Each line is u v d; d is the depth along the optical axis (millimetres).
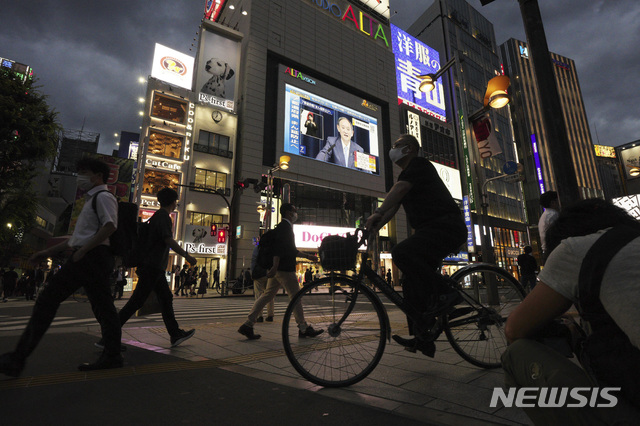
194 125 26578
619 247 777
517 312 1003
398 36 46312
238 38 30922
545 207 3221
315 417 1578
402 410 1653
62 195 46219
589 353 853
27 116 16625
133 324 5559
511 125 62281
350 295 2322
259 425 1481
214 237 24906
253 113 28984
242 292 20188
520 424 1471
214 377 2246
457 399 1813
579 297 840
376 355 2193
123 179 23766
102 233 2322
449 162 45250
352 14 40312
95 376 2244
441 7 55750
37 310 2197
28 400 1766
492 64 62312
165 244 3295
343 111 35438
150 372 2361
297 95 32188
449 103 51000
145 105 25219
